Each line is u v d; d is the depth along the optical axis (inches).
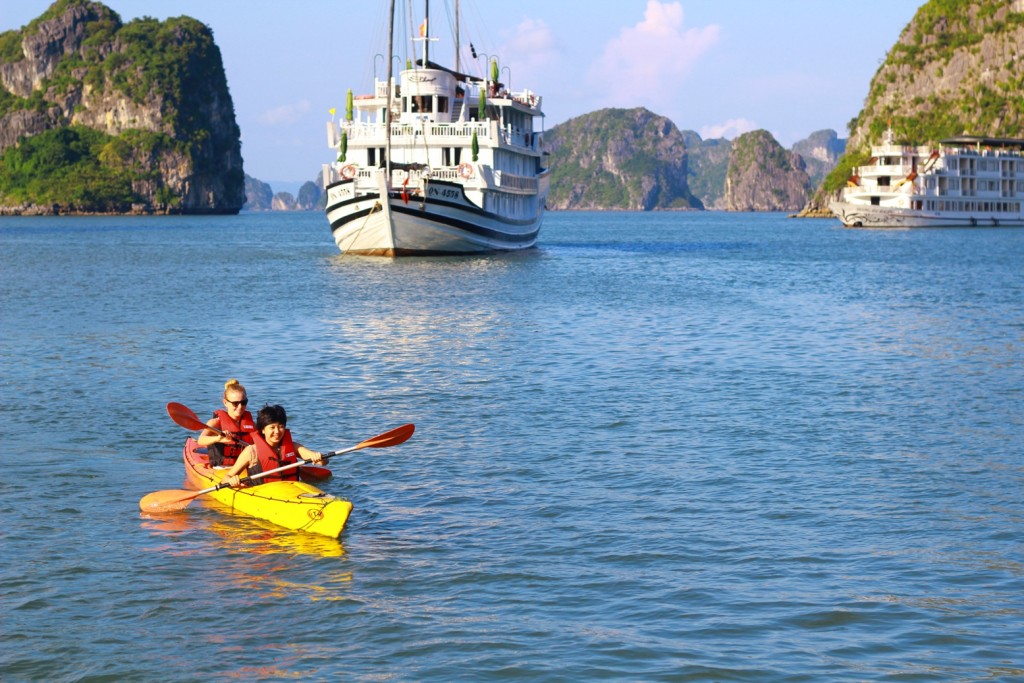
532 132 3110.2
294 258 2903.5
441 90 2637.8
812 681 389.7
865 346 1236.5
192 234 5167.3
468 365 1086.4
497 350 1190.9
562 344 1240.8
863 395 926.4
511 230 2810.0
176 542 535.5
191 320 1450.5
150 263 2706.7
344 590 474.3
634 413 848.3
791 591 470.9
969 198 5866.1
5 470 661.9
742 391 946.7
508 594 469.4
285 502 561.3
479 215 2551.7
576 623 438.9
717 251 3533.5
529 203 3026.6
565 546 528.1
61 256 3058.6
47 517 572.4
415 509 590.2
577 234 5556.1
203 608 456.1
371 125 2581.2
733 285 2085.4
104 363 1083.9
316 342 1243.2
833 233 5374.0
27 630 434.6
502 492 623.8
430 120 2610.7
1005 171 5994.1
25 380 979.3
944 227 5777.6
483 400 903.1
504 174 2640.3
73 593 470.9
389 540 538.3
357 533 548.7
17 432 766.5
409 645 419.8
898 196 5703.7
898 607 453.4
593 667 399.9
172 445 735.7
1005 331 1371.8
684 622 438.9
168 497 573.0
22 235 4963.1
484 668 400.2
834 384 982.4
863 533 547.8
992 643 419.8
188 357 1127.6
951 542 534.0
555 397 916.6
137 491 623.2
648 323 1444.4
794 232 5708.7
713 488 629.9
